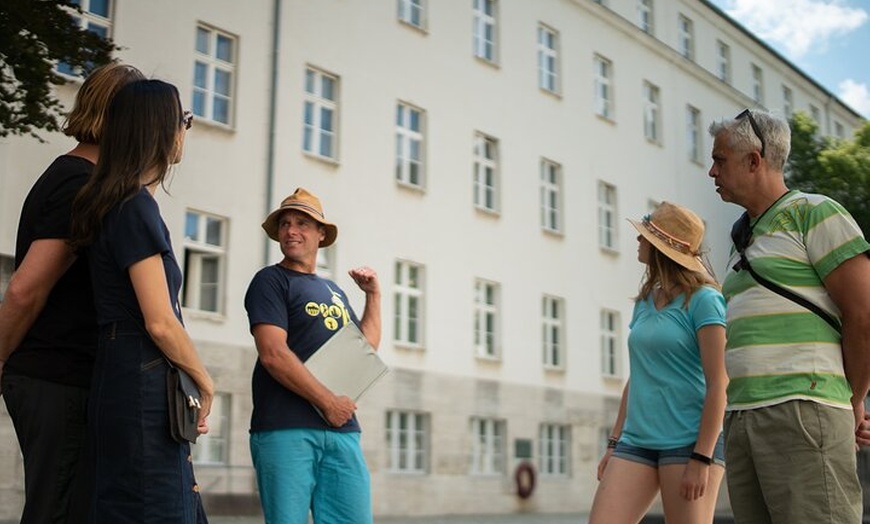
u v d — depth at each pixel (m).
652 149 33.53
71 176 3.84
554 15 29.83
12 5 12.08
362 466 5.29
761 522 4.10
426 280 24.19
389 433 22.97
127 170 3.66
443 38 25.69
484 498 24.80
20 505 16.19
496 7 27.80
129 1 19.19
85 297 3.82
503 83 27.45
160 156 3.75
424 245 24.27
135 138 3.70
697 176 35.72
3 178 16.98
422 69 24.92
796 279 4.04
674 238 5.04
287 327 5.30
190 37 20.08
